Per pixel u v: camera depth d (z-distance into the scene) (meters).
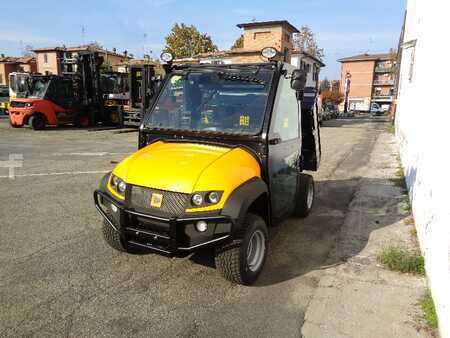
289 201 4.92
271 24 29.12
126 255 4.41
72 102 18.95
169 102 4.46
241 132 3.96
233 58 27.97
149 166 3.62
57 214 5.80
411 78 10.66
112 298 3.51
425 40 7.65
